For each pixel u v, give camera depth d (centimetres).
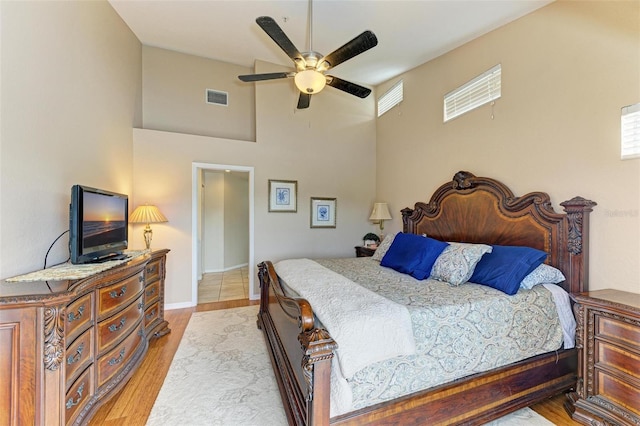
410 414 146
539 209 237
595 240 207
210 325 326
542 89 241
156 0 291
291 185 450
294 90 452
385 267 296
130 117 357
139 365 224
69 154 225
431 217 359
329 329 139
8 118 162
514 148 264
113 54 307
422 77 384
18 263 169
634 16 186
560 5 229
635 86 186
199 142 399
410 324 153
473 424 161
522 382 179
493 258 230
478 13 264
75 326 151
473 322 170
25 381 123
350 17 289
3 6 158
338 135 479
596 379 171
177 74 420
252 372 228
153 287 289
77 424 148
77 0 237
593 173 208
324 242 471
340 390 130
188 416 176
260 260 433
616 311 160
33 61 183
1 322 121
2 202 157
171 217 384
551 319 194
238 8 298
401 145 429
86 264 194
